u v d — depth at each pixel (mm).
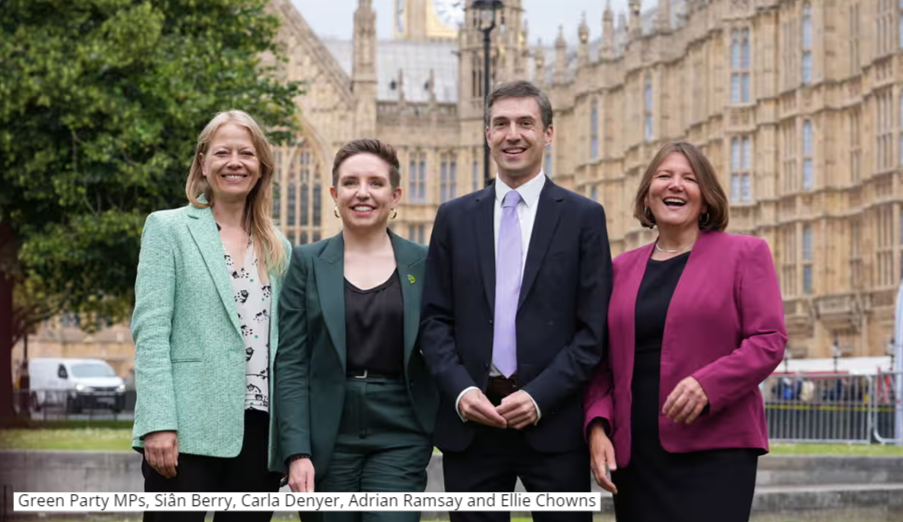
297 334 7441
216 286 7215
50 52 34406
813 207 52812
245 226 7559
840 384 32344
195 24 38219
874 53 48000
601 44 76188
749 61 57688
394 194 7809
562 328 7273
